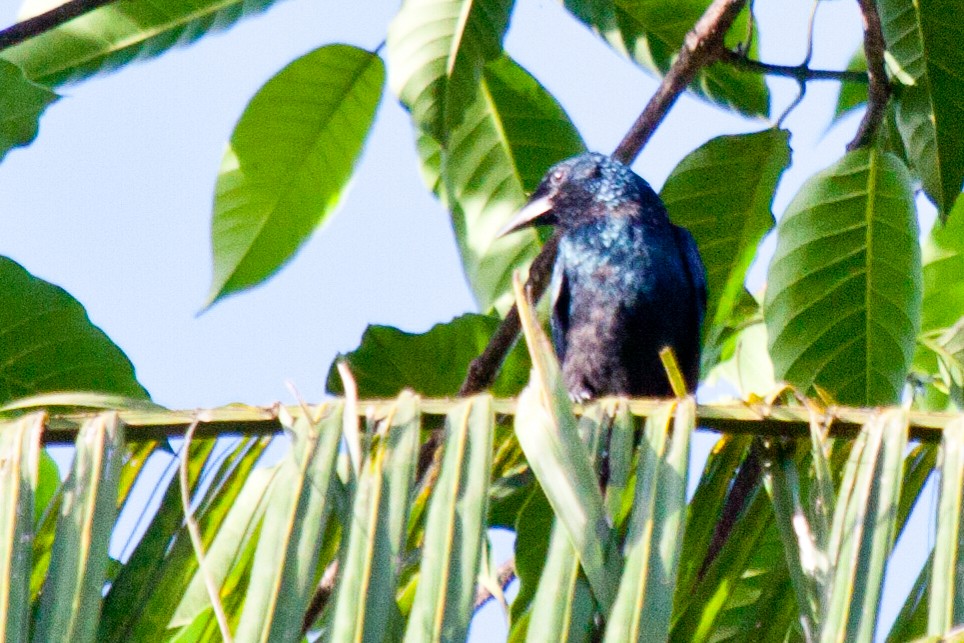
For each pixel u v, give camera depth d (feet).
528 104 39.63
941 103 35.58
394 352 35.94
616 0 39.14
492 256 40.73
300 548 20.16
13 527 20.77
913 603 21.94
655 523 20.18
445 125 31.78
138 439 22.68
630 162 37.06
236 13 37.11
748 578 26.91
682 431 21.20
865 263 33.30
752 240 36.91
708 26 36.37
